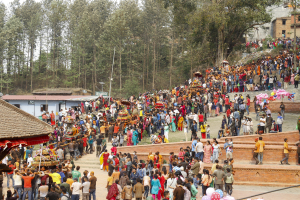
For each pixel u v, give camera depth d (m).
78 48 71.88
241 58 64.62
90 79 80.69
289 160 21.00
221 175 15.95
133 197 18.05
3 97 46.47
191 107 32.91
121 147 26.33
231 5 50.94
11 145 8.42
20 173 16.98
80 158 26.39
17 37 78.25
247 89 39.09
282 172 18.83
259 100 30.88
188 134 29.36
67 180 15.98
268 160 21.42
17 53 75.12
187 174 17.17
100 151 26.41
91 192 15.91
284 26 73.81
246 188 18.42
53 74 75.06
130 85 66.44
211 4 50.78
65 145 25.28
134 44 77.62
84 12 73.12
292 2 43.19
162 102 35.28
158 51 79.69
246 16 50.06
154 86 75.94
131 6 76.19
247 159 21.70
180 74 74.88
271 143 23.23
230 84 40.78
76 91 57.78
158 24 74.88
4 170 9.79
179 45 73.88
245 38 77.56
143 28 77.50
